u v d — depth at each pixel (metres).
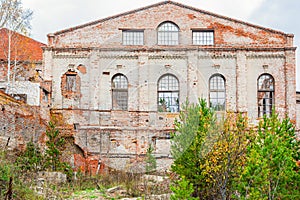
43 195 11.02
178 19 26.00
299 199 10.03
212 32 26.31
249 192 10.02
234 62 25.72
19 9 25.56
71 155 15.30
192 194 11.45
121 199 12.10
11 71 26.61
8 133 16.59
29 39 30.00
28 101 22.61
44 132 18.89
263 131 11.89
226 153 11.41
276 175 9.98
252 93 25.55
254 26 26.06
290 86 25.59
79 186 13.52
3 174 10.87
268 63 25.78
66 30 25.67
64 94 23.72
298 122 27.42
